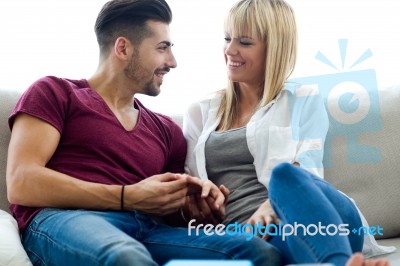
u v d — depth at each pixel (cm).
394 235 196
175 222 184
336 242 125
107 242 135
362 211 193
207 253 147
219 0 249
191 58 249
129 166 177
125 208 163
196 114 204
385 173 195
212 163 189
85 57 247
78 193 159
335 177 198
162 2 192
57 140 170
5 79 243
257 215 158
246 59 191
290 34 192
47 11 246
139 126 186
